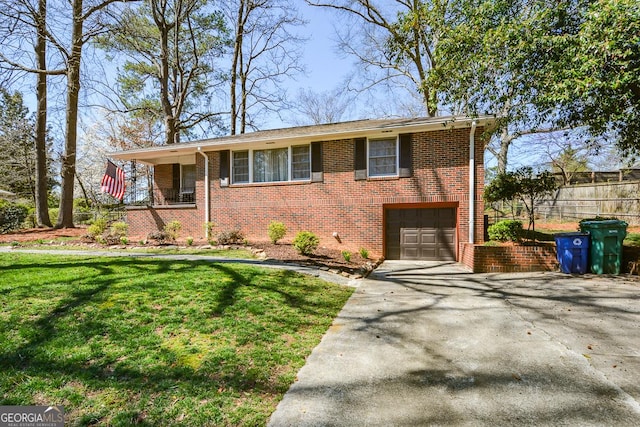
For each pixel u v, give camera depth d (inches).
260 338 159.8
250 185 486.9
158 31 808.3
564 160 933.8
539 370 132.7
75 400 108.4
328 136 434.6
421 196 410.9
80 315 172.2
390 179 423.2
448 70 305.1
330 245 446.6
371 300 237.8
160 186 628.7
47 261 306.7
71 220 668.1
